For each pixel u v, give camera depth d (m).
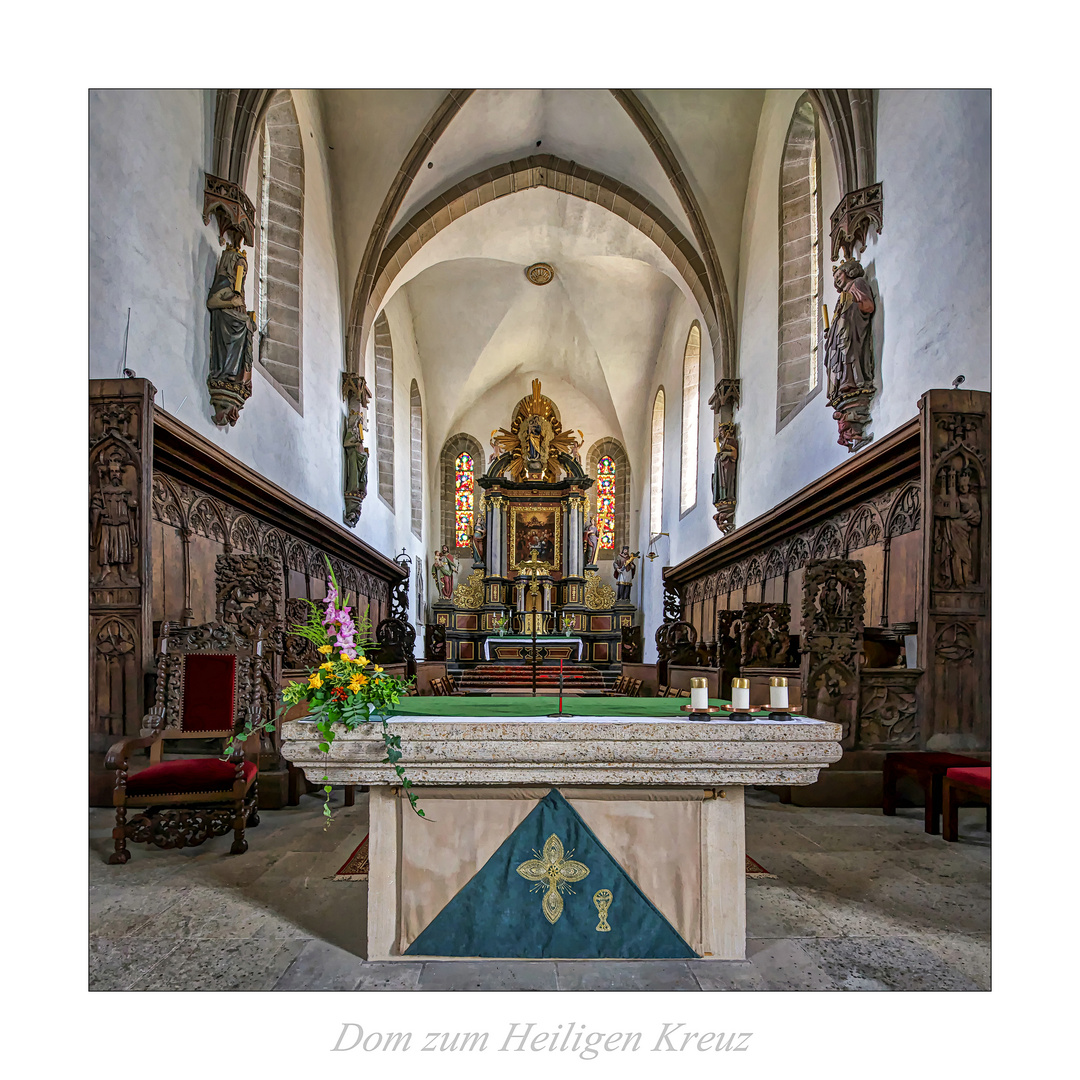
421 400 19.66
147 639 5.26
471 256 15.75
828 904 3.51
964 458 5.56
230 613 5.60
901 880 3.86
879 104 7.34
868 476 6.98
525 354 20.84
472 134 12.10
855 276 7.50
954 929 3.23
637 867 2.92
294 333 10.12
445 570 20.22
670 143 11.66
